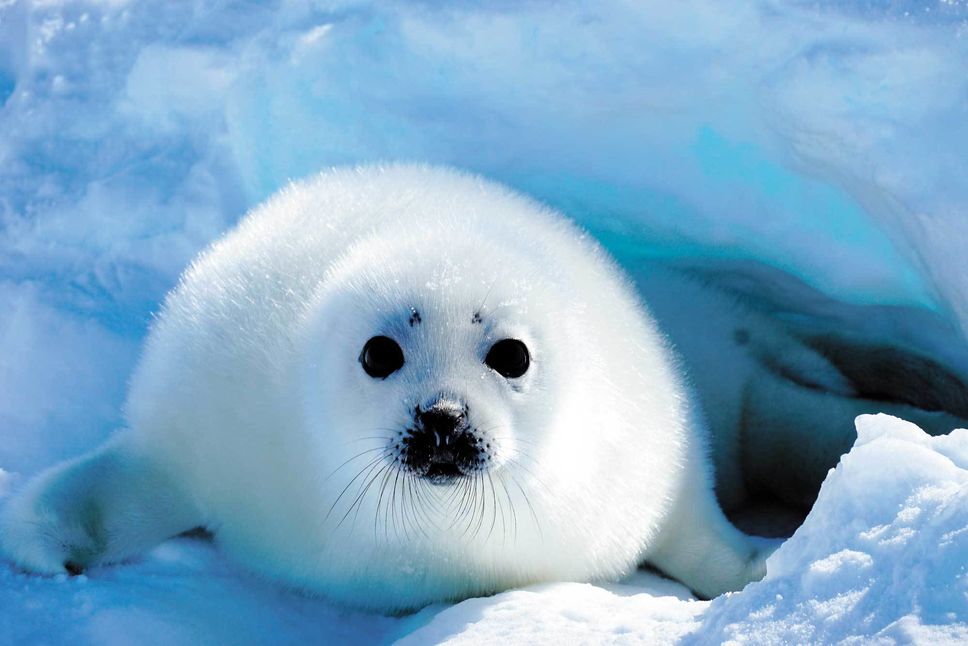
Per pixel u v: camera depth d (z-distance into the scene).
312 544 7.61
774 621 5.11
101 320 9.40
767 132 9.22
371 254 7.58
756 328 10.91
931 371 10.62
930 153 8.46
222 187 10.20
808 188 9.45
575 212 10.50
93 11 10.95
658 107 9.41
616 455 7.80
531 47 9.33
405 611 7.86
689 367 10.23
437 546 7.46
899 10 8.55
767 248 10.05
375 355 6.98
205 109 10.24
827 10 8.68
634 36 9.11
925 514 5.17
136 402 8.25
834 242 9.64
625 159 9.90
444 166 9.36
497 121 9.78
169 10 10.73
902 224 8.86
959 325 8.98
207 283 8.48
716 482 10.38
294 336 7.72
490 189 8.98
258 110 10.08
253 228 8.84
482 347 6.98
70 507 7.57
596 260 8.86
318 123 10.04
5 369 9.16
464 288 7.06
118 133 10.34
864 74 8.53
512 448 6.98
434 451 6.71
